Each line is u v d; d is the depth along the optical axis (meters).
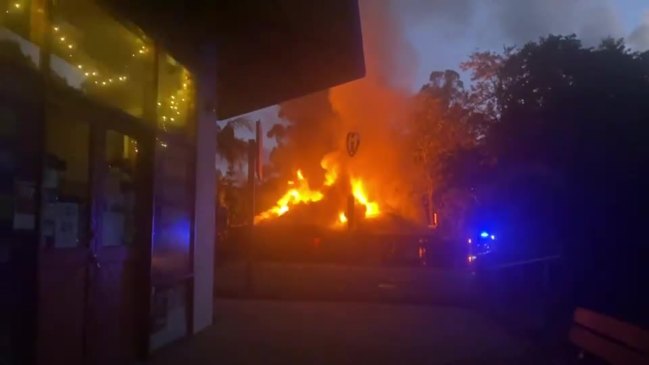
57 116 7.75
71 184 8.18
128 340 9.94
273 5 12.20
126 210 9.85
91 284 8.62
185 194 12.48
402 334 13.80
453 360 11.20
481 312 17.59
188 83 12.66
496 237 23.86
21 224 6.93
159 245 10.96
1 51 6.54
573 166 17.77
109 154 9.27
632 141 17.14
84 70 8.37
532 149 19.08
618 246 16.89
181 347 11.58
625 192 17.00
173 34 11.40
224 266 32.75
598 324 9.68
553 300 16.84
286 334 13.36
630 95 17.55
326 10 12.95
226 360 10.66
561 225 17.91
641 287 16.38
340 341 12.76
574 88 18.08
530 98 19.56
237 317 15.53
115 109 9.28
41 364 7.34
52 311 7.64
